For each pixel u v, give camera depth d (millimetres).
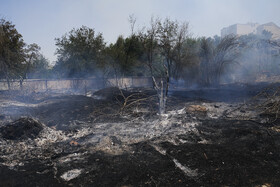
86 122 5797
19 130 4410
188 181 2609
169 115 6242
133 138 4367
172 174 2803
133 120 5922
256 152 3480
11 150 3764
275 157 3266
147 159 3314
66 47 21547
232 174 2752
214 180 2613
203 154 3447
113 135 4566
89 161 3279
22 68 15781
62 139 4438
